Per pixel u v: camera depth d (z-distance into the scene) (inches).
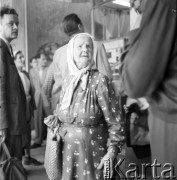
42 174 105.6
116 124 53.6
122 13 142.5
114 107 53.9
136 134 77.7
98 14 152.6
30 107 124.4
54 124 56.4
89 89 53.3
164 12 28.0
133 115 77.9
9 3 151.2
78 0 158.6
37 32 163.5
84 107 52.2
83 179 52.8
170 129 31.4
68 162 53.7
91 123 52.7
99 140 53.6
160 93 31.7
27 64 160.4
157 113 33.3
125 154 83.4
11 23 76.9
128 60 30.6
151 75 28.3
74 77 55.1
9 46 76.6
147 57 27.7
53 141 55.3
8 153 71.5
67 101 53.9
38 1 161.8
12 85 74.2
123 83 31.6
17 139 77.4
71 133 53.2
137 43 29.3
